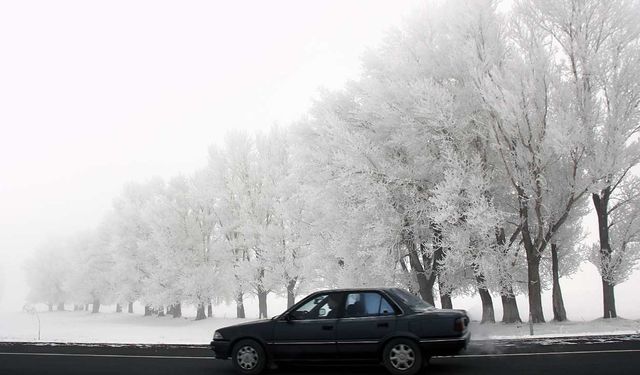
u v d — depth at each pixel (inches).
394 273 900.6
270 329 411.8
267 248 1332.4
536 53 782.5
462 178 802.2
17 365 507.5
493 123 813.9
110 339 849.5
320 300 414.3
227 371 438.6
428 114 828.0
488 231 806.5
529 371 378.0
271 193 1428.4
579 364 398.6
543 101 785.6
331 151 992.9
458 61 864.3
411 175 871.7
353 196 908.0
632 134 784.3
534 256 833.5
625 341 523.2
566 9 793.6
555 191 840.3
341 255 941.8
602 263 842.8
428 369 402.3
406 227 876.6
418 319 382.9
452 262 852.0
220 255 1637.6
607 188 856.9
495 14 863.1
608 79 778.2
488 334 556.7
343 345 392.5
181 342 745.0
